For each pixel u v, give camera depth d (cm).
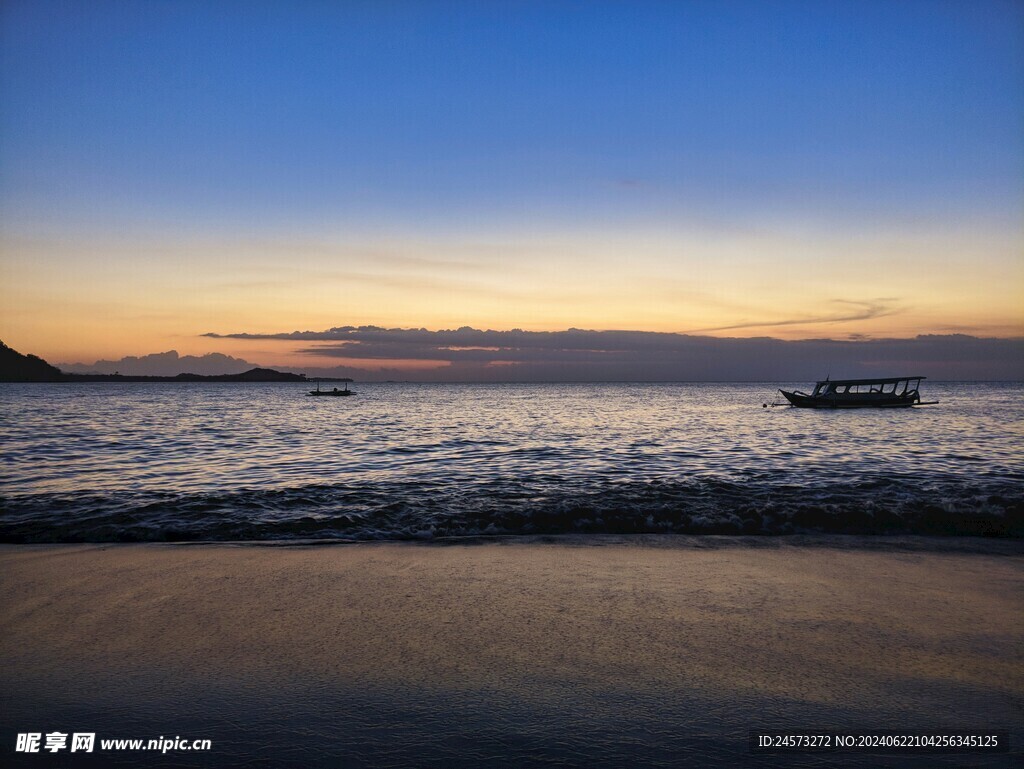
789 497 1065
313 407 6481
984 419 3900
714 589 581
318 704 356
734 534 862
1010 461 1709
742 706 354
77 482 1379
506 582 605
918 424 3447
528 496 1123
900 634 466
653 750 307
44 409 5381
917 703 358
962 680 388
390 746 310
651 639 456
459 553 725
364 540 832
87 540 836
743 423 3612
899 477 1377
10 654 429
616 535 832
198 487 1296
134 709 350
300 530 877
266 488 1264
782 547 757
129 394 11688
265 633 469
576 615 509
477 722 335
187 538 848
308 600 549
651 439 2522
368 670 403
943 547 759
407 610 522
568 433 2888
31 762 293
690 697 365
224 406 6681
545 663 413
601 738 318
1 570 651
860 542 786
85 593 571
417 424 3641
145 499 1115
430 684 382
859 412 4972
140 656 426
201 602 544
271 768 290
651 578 619
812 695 368
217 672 399
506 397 10556
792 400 5472
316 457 1922
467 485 1291
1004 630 474
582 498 1080
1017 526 866
